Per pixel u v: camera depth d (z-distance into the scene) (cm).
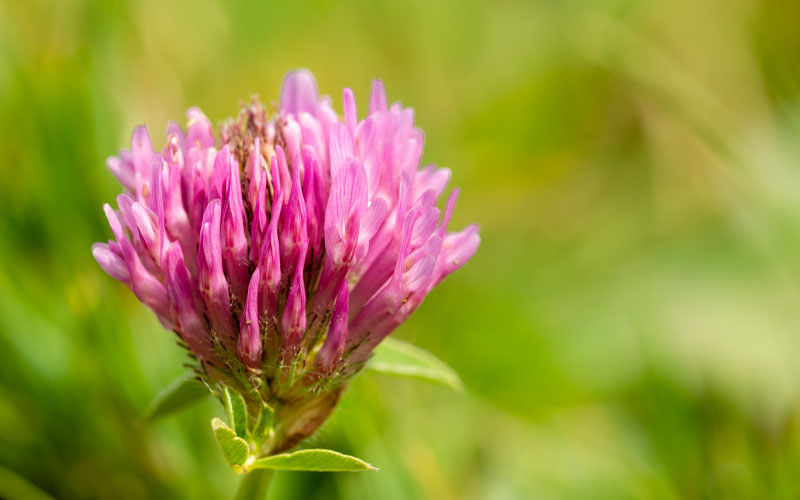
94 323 17
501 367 20
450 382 15
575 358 21
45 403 17
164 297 14
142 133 14
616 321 21
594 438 19
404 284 14
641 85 23
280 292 14
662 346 19
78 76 19
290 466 14
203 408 17
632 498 18
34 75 19
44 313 17
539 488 18
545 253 23
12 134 18
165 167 14
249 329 14
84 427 17
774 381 20
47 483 17
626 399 20
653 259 23
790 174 21
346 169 14
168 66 21
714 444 18
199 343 14
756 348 20
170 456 17
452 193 14
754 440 18
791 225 21
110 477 17
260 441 14
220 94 24
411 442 17
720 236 22
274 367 14
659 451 18
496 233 24
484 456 18
